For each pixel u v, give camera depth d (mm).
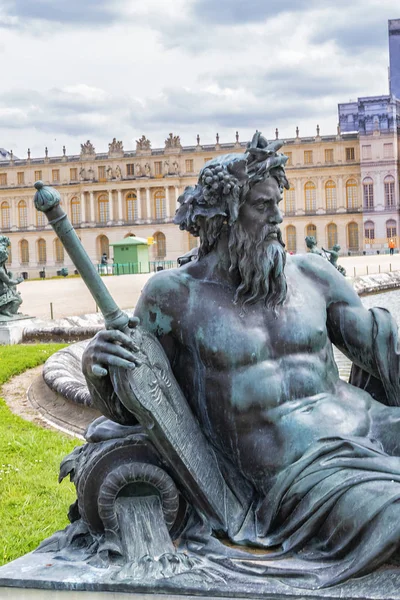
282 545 3518
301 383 3811
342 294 4086
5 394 13789
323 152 131375
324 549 3434
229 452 3828
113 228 134875
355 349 4098
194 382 3871
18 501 7336
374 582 3211
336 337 4129
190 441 3705
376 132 128750
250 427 3760
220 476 3801
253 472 3750
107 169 135375
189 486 3650
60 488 7668
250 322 3805
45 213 3449
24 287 46281
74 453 4035
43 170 139000
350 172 130500
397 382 4043
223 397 3773
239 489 3822
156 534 3566
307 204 132875
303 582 3268
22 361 16609
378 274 44625
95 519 3707
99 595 3373
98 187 135625
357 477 3418
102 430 3840
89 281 3557
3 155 155875
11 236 140750
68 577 3424
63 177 138250
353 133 130375
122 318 3602
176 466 3617
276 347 3820
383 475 3424
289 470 3625
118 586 3352
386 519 3227
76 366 14398
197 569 3406
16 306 21422
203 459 3734
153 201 134125
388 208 128750
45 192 3412
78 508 3975
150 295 3906
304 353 3867
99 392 3703
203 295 3859
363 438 3730
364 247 129375
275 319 3836
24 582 3434
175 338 3898
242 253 3777
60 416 11586
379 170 128750
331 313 4094
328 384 3930
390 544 3168
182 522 3734
